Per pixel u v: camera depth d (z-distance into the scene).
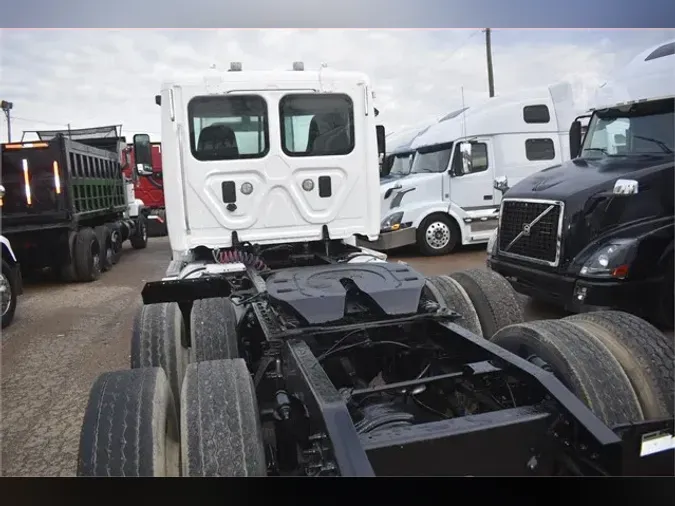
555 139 11.70
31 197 9.50
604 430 2.10
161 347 3.58
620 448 2.04
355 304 3.28
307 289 3.23
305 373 2.44
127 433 2.20
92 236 10.23
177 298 4.59
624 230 5.27
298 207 5.23
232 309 3.85
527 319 6.17
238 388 2.40
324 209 5.29
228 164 5.05
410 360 3.34
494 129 11.34
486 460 2.19
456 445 2.14
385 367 3.43
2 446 3.77
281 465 2.61
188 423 2.26
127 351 5.80
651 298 5.25
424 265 10.24
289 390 2.76
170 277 4.73
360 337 3.16
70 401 4.52
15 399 4.59
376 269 3.65
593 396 2.57
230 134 5.04
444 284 4.18
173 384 3.49
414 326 3.33
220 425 2.24
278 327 3.04
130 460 2.13
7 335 6.55
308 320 2.99
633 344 2.80
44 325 7.00
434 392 3.11
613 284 5.13
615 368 2.67
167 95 4.92
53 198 9.60
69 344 6.12
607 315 3.10
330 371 3.13
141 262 12.92
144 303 4.54
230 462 2.16
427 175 11.41
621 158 6.30
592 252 5.35
